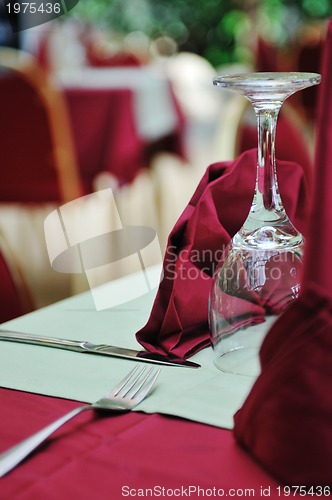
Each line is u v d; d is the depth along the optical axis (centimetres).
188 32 677
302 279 63
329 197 63
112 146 323
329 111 64
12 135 300
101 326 103
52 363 89
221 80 79
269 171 81
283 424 61
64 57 383
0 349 94
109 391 81
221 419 71
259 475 62
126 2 646
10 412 76
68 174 303
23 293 141
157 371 83
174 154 344
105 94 320
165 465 64
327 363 60
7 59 294
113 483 62
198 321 93
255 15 648
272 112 78
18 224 330
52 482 62
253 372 81
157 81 335
